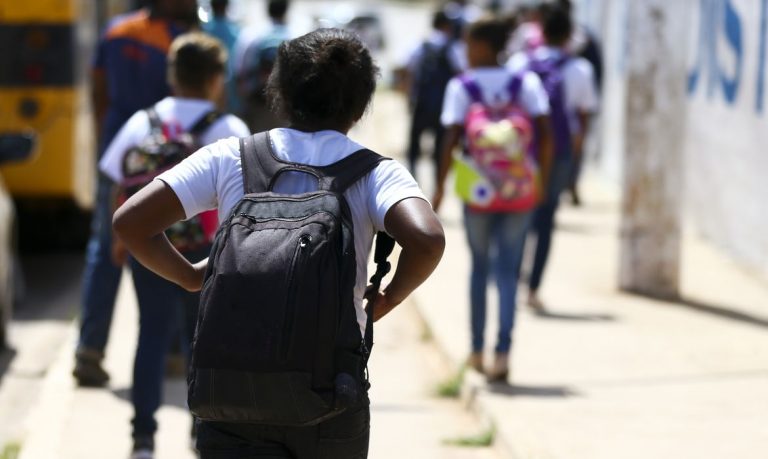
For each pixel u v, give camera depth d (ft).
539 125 71.10
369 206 33.22
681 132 96.12
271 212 32.32
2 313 82.58
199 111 55.62
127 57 68.44
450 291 96.43
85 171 106.93
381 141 210.59
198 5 70.79
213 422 33.27
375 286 33.86
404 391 72.69
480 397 66.74
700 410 64.44
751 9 106.01
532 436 58.95
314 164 33.73
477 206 68.39
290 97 34.81
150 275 53.88
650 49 94.89
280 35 109.81
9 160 80.33
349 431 33.01
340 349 31.86
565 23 92.17
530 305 91.45
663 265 96.84
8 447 62.18
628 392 68.18
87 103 107.86
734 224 111.75
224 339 31.24
